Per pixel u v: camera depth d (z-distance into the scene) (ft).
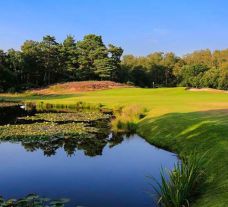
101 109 146.51
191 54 505.25
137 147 65.57
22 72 318.65
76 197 38.99
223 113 87.61
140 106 108.58
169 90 218.18
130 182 44.19
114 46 349.00
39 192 40.68
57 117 113.91
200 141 59.41
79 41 342.64
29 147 65.51
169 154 59.47
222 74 351.67
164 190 35.70
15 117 115.03
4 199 38.14
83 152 61.46
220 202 33.06
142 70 398.83
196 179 38.65
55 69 334.03
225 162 44.68
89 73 331.77
